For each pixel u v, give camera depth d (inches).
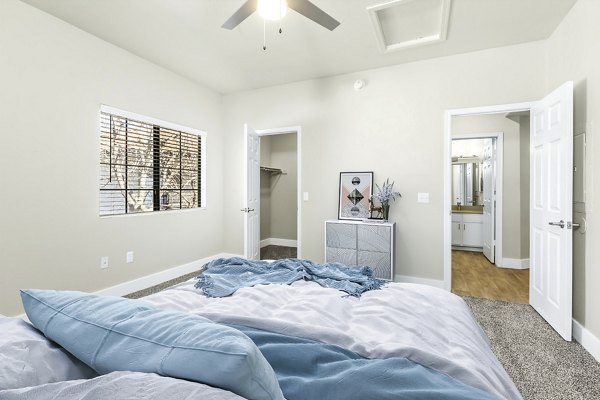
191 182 164.1
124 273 126.1
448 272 132.5
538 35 113.4
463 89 128.6
